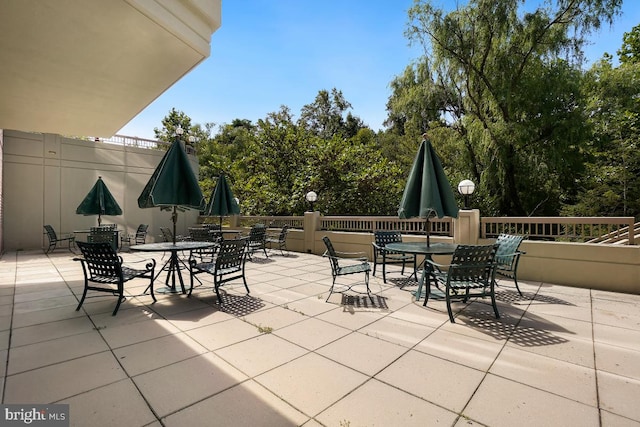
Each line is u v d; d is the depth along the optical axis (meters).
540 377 2.30
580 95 10.18
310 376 2.35
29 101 5.07
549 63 10.30
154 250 4.26
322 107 31.08
